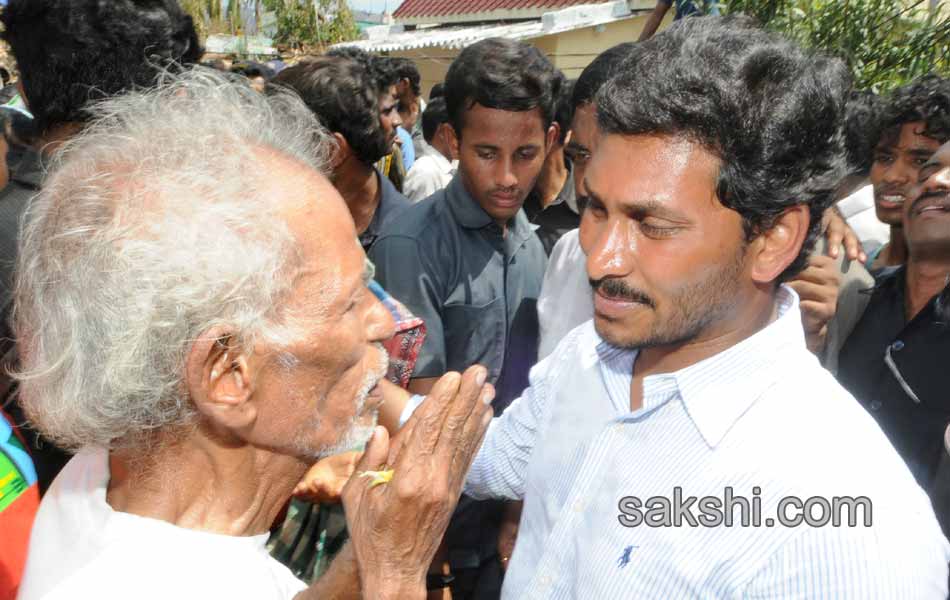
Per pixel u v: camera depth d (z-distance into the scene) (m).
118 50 1.76
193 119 1.06
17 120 2.06
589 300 2.18
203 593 0.98
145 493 1.05
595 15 10.73
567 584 1.31
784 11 4.16
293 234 0.96
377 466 1.09
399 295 2.24
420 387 2.23
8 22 1.80
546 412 1.49
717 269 1.08
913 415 1.97
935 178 1.98
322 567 1.68
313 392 1.02
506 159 2.22
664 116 1.03
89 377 0.92
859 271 2.31
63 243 0.94
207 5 14.12
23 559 1.30
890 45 4.27
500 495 1.68
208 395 0.95
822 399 1.12
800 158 1.04
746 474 1.10
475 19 14.93
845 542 1.01
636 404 1.30
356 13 21.31
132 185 0.94
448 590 2.52
